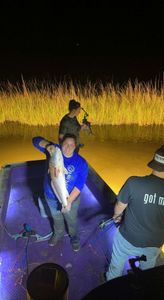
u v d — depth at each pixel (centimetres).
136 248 286
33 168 509
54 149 314
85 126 534
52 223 423
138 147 770
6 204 432
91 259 368
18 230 408
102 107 951
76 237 383
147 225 272
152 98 966
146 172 640
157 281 190
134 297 181
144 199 264
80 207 457
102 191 452
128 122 944
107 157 709
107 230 375
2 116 941
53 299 232
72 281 340
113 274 318
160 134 856
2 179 455
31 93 1066
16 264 356
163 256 331
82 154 721
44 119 931
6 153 728
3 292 321
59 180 312
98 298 181
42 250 377
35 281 243
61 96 991
